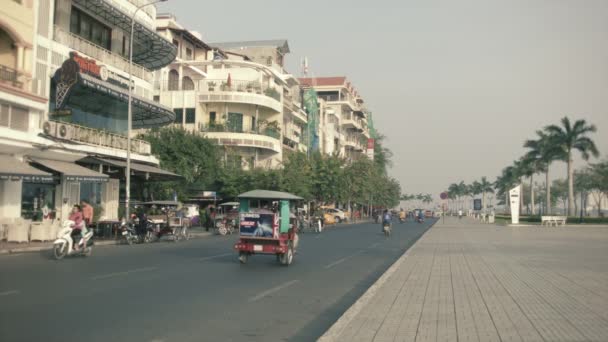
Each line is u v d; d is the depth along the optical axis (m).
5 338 6.76
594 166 81.00
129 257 18.75
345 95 105.31
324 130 88.50
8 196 25.39
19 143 24.83
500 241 29.84
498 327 7.42
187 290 11.30
